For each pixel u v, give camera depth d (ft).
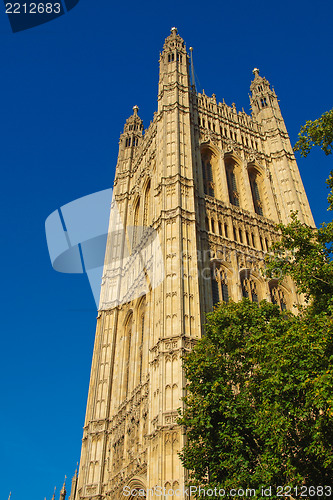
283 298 146.41
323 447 61.46
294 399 68.39
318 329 68.13
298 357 66.74
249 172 184.14
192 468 75.66
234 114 200.85
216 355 82.12
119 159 229.04
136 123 243.81
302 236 84.84
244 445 73.82
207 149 177.58
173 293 121.60
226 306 92.99
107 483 127.75
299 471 67.15
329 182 82.69
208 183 168.14
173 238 134.31
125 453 122.83
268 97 214.48
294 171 186.39
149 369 120.78
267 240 160.56
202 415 75.82
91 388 153.38
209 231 145.89
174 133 166.09
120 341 159.22
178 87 183.32
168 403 102.47
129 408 131.03
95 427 141.28
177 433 96.53
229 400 75.92
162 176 151.02
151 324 126.62
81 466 135.44
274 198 177.37
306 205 175.01
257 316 88.38
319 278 79.41
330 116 82.64
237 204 170.71
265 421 68.90
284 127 203.82
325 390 59.11
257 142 196.24
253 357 76.13
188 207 143.43
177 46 204.03
